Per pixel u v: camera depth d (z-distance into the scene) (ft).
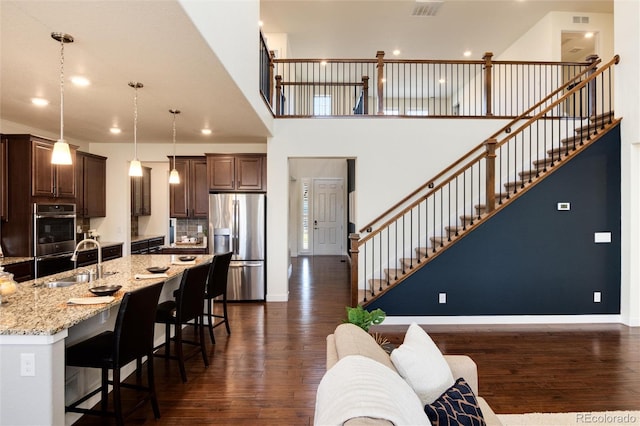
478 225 14.53
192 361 11.08
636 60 13.97
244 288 18.06
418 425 3.61
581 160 14.70
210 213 18.16
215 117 14.19
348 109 32.50
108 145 20.02
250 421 7.93
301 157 18.45
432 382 5.14
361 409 3.14
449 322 14.56
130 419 7.99
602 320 14.78
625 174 14.58
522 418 7.93
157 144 20.17
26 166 13.76
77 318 6.55
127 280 9.95
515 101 24.49
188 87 10.62
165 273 10.93
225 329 13.99
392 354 5.30
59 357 6.21
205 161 19.74
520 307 14.66
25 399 5.95
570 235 14.70
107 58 8.57
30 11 6.40
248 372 10.31
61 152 8.41
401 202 17.20
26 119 14.62
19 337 5.94
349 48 25.77
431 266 14.56
